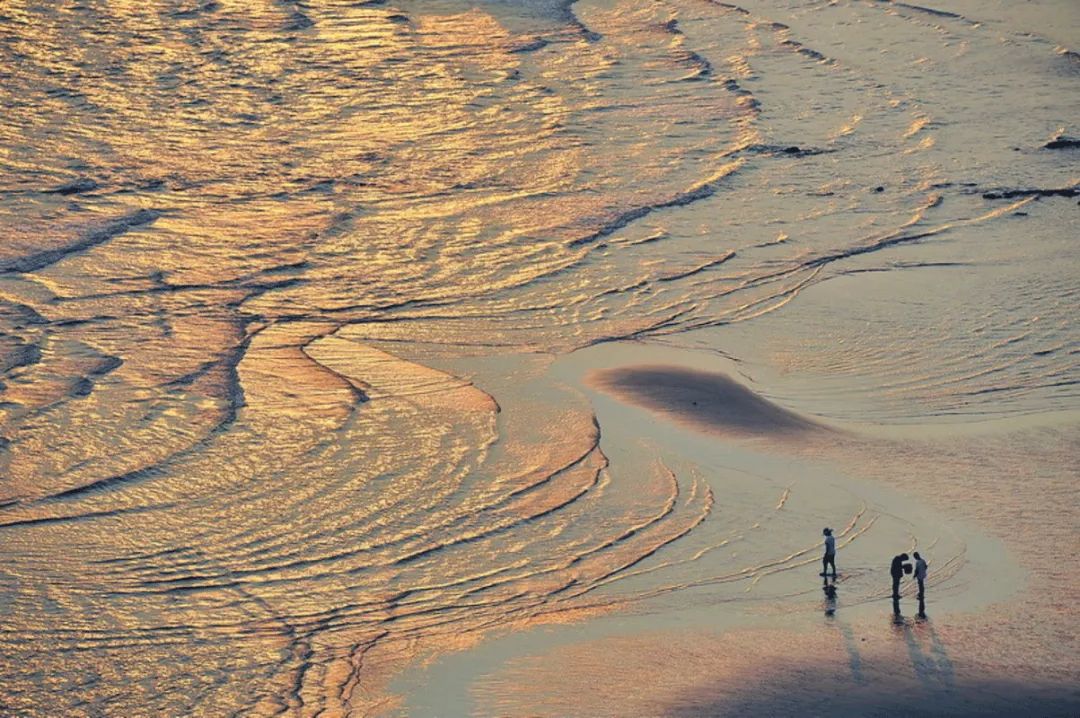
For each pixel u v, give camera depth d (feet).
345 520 337.31
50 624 293.64
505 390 405.80
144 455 367.86
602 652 275.39
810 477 354.13
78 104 650.84
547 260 509.35
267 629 292.20
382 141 626.64
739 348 440.04
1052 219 552.82
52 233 514.68
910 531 326.03
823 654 270.46
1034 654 269.03
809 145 634.43
